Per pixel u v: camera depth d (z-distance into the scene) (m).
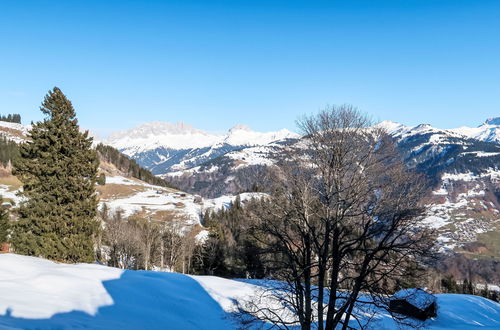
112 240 50.44
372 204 12.60
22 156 26.36
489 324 28.17
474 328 25.39
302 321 13.19
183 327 17.16
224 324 19.00
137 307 17.81
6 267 18.69
